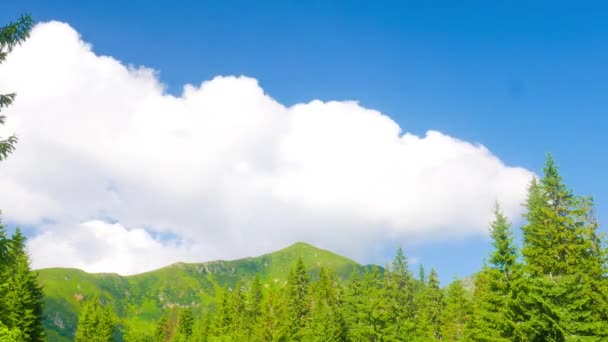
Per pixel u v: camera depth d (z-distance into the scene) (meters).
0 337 19.17
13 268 45.06
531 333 33.12
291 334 75.25
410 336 64.44
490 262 36.84
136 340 141.25
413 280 84.00
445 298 74.81
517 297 34.53
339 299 81.06
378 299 63.94
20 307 44.94
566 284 32.59
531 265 35.81
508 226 36.97
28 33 15.59
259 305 100.81
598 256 36.22
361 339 61.88
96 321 97.88
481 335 37.12
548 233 36.62
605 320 34.19
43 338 47.66
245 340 86.88
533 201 40.34
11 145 15.49
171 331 137.38
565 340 31.98
